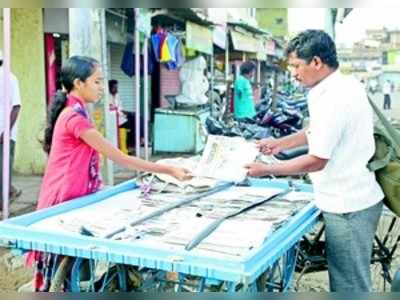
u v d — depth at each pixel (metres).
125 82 9.62
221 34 10.93
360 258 2.51
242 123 8.28
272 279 2.38
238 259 1.69
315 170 2.37
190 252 1.78
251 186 3.17
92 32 5.16
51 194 2.62
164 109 9.48
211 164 2.67
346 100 2.33
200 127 9.34
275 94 11.27
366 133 2.42
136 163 2.62
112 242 1.87
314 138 2.35
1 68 5.20
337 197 2.46
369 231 2.52
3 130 4.94
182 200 2.68
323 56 2.34
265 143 2.99
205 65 10.23
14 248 2.02
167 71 9.95
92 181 2.71
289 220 2.27
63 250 1.93
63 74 2.62
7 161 4.74
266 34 15.34
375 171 2.51
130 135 9.64
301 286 3.54
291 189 3.08
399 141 2.57
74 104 2.62
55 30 7.22
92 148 2.64
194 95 9.80
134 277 2.25
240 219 2.29
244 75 12.02
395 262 3.49
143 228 2.12
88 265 2.29
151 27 8.38
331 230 2.50
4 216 4.70
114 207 2.54
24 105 7.07
